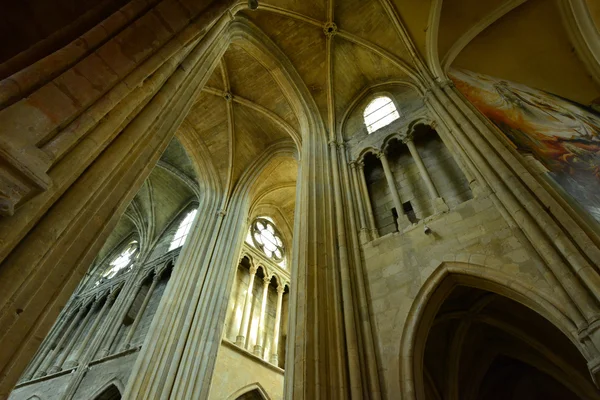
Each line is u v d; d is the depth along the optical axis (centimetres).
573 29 1104
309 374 653
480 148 801
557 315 552
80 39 419
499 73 1198
